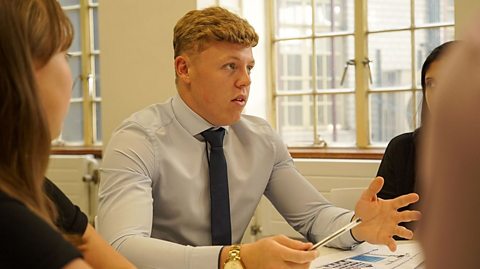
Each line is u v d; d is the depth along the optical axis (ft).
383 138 13.10
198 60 5.56
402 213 4.95
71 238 3.15
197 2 13.05
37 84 2.41
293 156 12.55
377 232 4.98
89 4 15.97
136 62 13.74
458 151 1.11
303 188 6.26
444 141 1.13
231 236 5.73
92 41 15.99
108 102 14.10
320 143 13.69
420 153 1.22
